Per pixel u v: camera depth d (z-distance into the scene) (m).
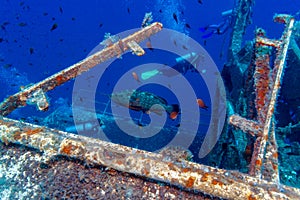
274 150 1.76
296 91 4.49
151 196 1.34
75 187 1.38
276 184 1.39
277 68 2.32
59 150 1.48
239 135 3.31
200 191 1.34
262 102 2.23
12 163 1.49
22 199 1.35
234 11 5.93
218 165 3.45
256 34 2.80
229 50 5.48
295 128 4.13
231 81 5.34
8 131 1.61
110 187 1.38
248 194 1.31
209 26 6.37
